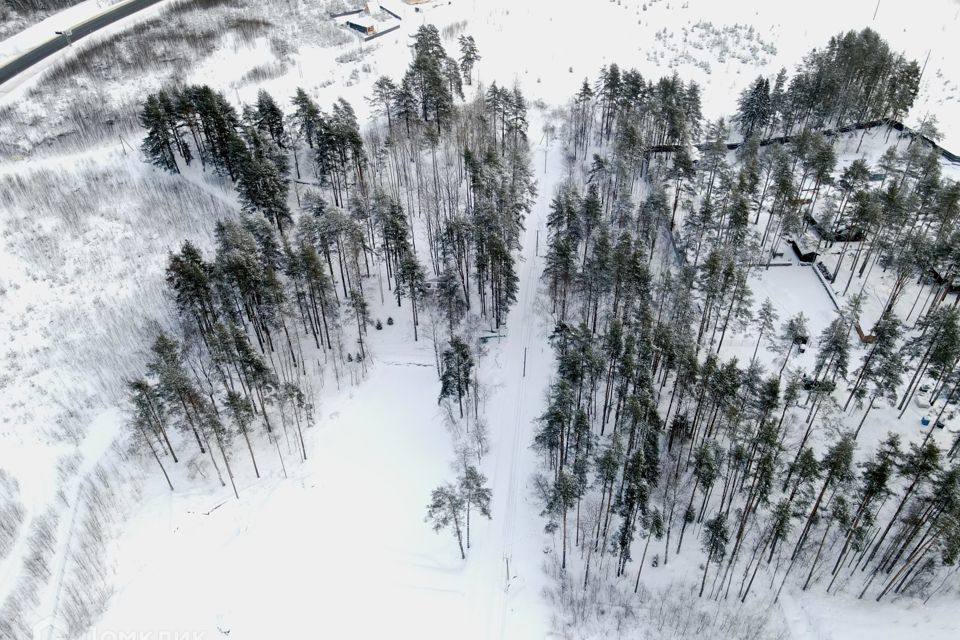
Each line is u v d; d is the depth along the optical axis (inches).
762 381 2134.6
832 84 3646.7
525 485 2215.8
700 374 2065.7
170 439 2384.4
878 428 2273.6
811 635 1755.7
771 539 1923.0
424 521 2095.2
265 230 2723.9
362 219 3009.4
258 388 2269.9
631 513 1748.3
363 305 2682.1
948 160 3545.8
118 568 1972.2
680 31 5285.4
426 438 2420.0
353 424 2480.3
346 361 2748.5
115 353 2620.6
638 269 2310.5
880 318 2522.1
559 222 2748.5
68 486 2177.7
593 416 2391.7
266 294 2524.6
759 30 5270.7
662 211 2795.3
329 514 2159.2
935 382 2351.1
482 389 2546.8
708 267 2362.2
